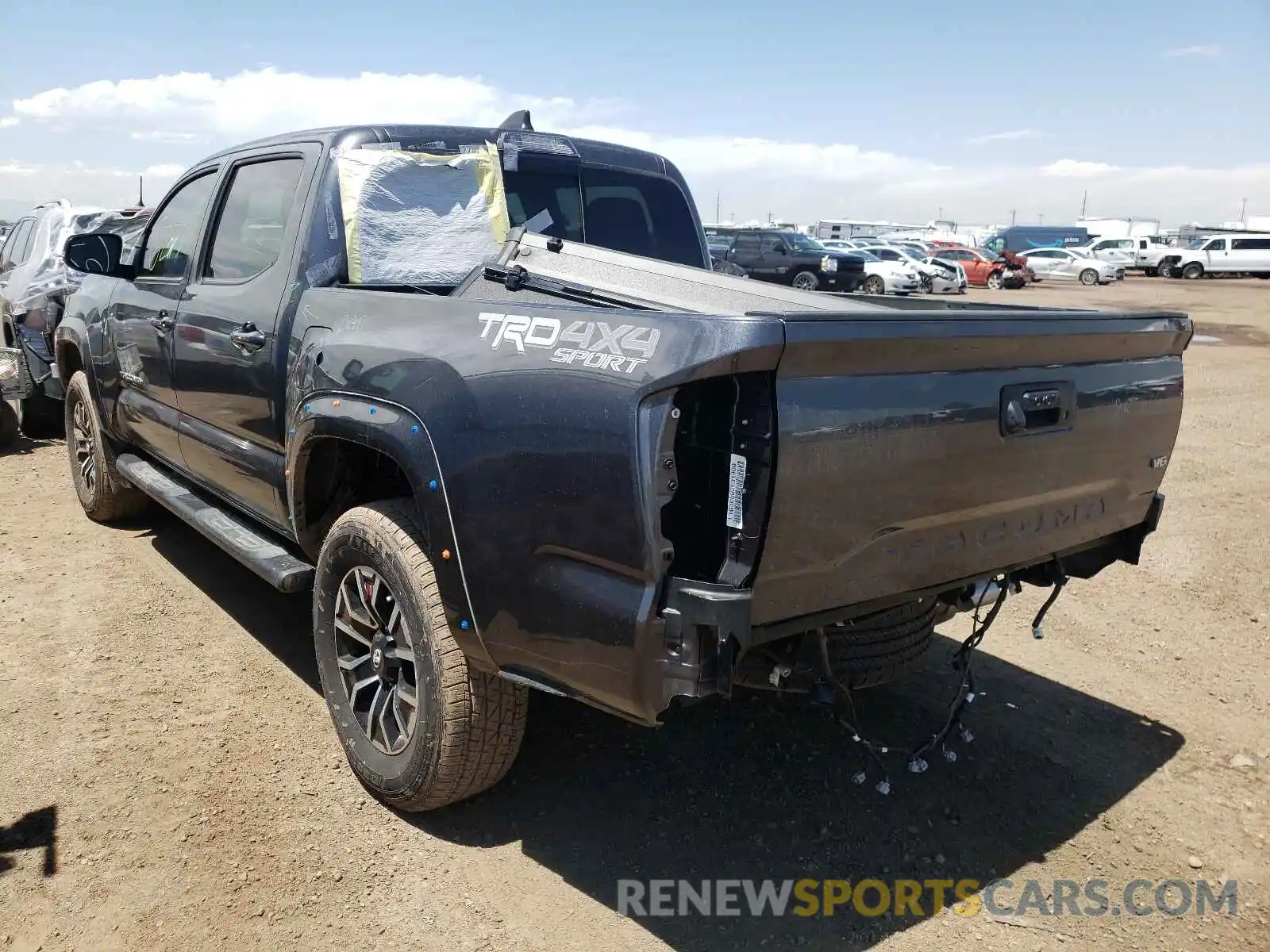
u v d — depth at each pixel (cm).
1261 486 735
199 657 415
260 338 360
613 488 227
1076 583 538
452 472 258
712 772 337
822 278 2631
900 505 248
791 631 241
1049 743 363
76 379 566
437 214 370
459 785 290
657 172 462
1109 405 303
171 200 489
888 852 297
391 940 255
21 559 529
